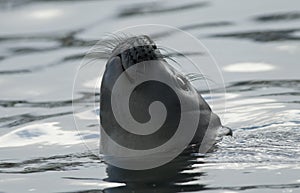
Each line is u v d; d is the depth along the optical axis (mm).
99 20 52688
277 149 31516
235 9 53406
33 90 42344
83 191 28484
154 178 29266
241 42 47062
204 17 52062
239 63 43844
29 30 52562
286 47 45906
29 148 34375
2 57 47812
